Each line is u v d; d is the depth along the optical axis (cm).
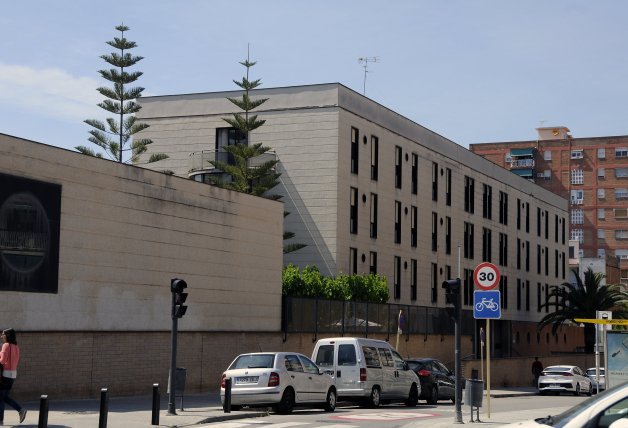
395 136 5412
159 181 3103
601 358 6938
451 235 6081
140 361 2956
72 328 2703
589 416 884
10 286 2489
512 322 7106
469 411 2817
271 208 3759
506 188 7150
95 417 2117
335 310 4175
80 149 5116
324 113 4853
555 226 8375
